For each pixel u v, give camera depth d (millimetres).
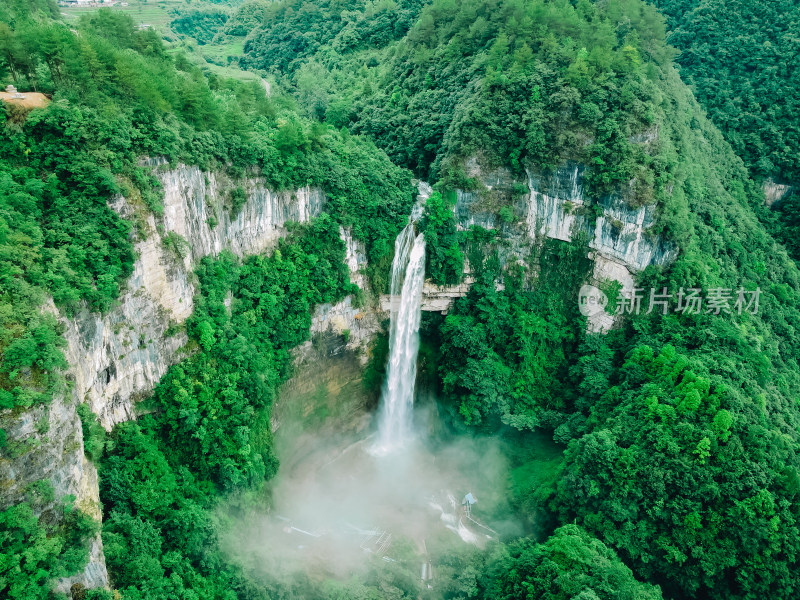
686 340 55625
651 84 57344
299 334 53875
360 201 57812
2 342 25719
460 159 59531
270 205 51344
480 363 58125
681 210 56781
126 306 37094
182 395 40750
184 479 40094
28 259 29703
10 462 25234
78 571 27781
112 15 56156
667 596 43125
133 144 37469
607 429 48625
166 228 40000
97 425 34031
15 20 46531
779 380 54188
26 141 34094
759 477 42438
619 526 44469
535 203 59969
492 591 41094
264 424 47406
